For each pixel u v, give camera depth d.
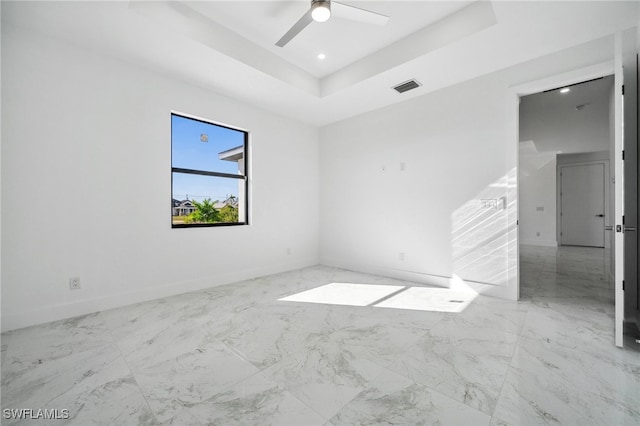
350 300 2.96
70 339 2.05
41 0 1.95
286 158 4.44
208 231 3.47
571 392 1.44
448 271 3.41
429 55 2.68
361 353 1.85
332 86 3.53
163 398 1.41
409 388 1.48
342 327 2.27
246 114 3.86
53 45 2.40
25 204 2.27
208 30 2.54
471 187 3.21
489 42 2.47
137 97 2.87
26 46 2.27
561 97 4.11
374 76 3.10
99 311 2.62
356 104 3.92
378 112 4.11
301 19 2.11
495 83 3.01
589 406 1.33
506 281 2.97
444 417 1.27
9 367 1.68
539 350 1.87
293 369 1.67
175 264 3.17
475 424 1.23
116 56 2.70
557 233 7.44
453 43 2.48
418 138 3.67
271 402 1.38
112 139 2.71
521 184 7.74
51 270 2.39
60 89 2.43
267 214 4.16
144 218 2.93
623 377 1.56
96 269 2.62
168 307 2.74
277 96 3.63
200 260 3.39
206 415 1.29
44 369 1.66
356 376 1.59
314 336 2.11
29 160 2.29
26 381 1.54
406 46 2.80
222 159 3.76
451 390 1.46
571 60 2.56
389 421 1.25
